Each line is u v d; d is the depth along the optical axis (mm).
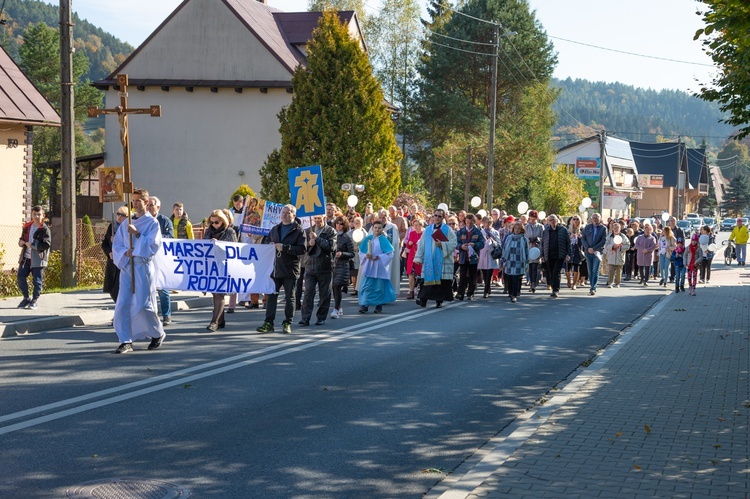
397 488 6371
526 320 16453
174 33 39250
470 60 60500
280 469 6703
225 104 39094
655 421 8117
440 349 12656
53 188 42656
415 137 62344
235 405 8711
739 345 13148
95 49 184875
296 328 14523
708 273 28891
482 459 6789
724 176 194250
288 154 31047
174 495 6008
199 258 13922
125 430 7641
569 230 24719
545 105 58844
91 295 18062
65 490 6035
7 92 25234
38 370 10211
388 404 9023
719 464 6664
